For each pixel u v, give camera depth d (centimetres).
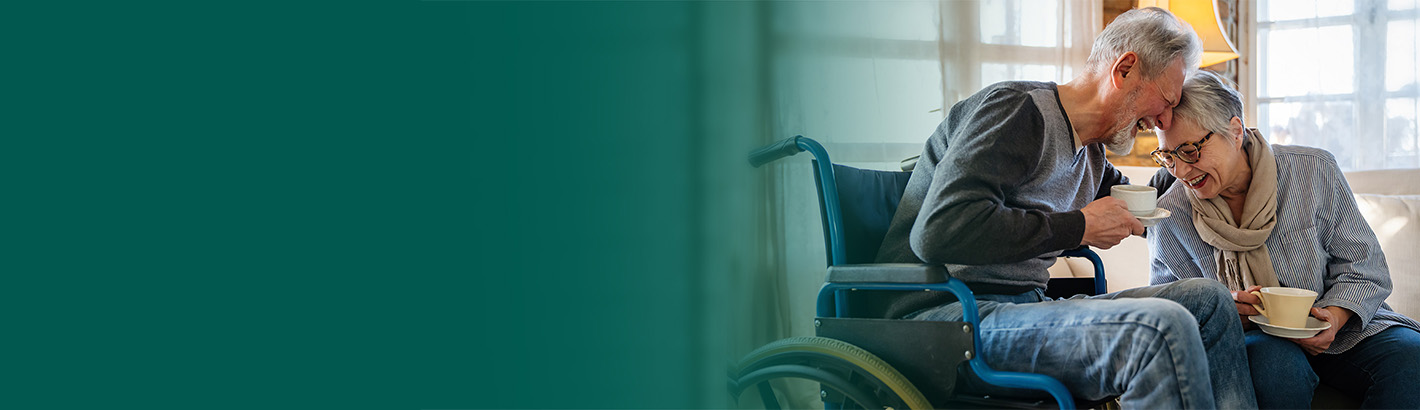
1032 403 108
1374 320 138
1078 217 116
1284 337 130
